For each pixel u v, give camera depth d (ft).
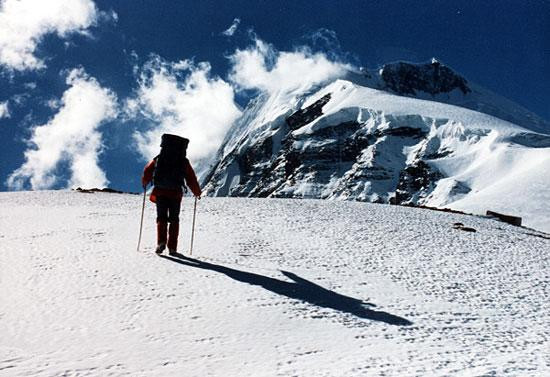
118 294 23.70
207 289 24.79
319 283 27.53
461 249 43.42
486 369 16.24
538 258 42.65
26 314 20.94
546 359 17.83
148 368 15.70
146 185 33.58
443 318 23.09
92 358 16.43
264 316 21.26
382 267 33.32
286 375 15.28
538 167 422.82
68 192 93.20
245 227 47.52
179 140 33.37
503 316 24.41
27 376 14.82
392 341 19.20
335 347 18.21
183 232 42.70
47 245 35.29
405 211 74.08
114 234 40.32
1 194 87.04
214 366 15.99
